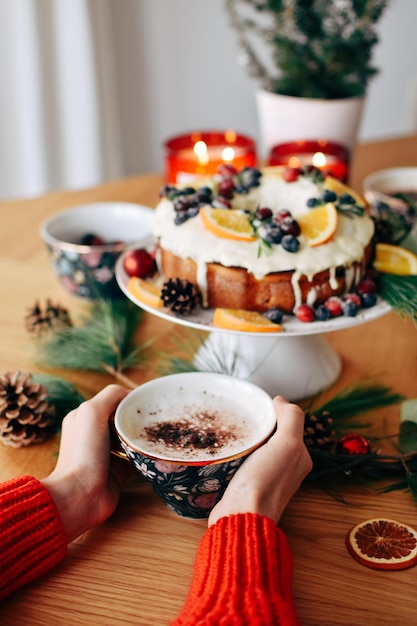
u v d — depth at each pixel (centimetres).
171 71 219
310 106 135
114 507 78
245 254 90
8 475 84
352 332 108
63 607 70
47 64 196
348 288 94
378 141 167
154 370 100
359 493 81
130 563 74
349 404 90
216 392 81
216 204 95
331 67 134
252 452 74
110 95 211
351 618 69
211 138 141
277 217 93
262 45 215
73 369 100
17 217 139
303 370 95
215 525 71
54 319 106
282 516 79
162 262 97
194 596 66
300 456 75
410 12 220
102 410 81
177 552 75
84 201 144
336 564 74
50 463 86
